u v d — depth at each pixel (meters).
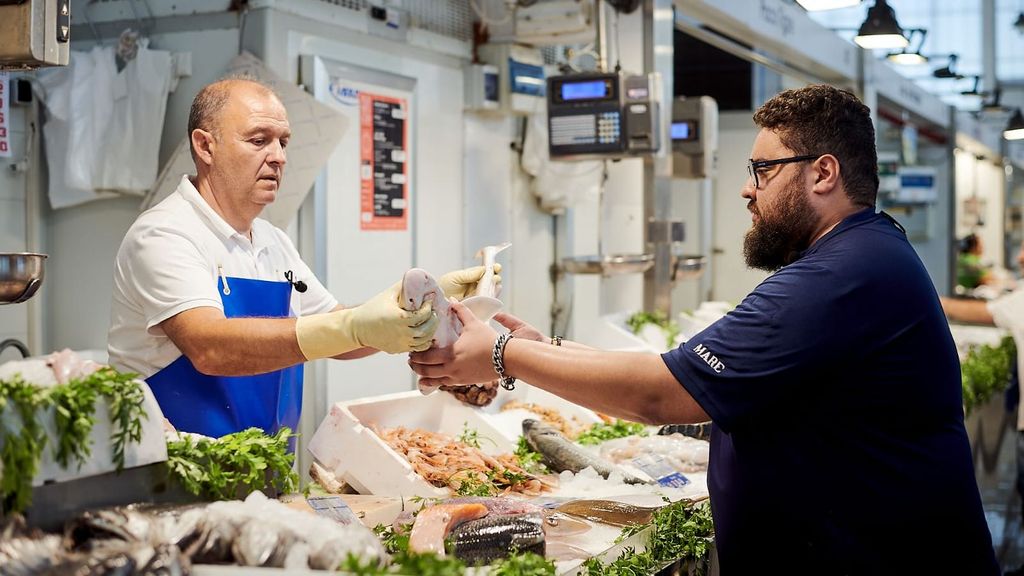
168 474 2.10
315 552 1.79
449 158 5.18
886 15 6.44
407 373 4.95
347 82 4.43
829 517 2.35
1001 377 6.68
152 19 4.33
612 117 5.26
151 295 2.82
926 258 16.88
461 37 5.23
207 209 3.00
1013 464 7.19
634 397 2.35
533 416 4.03
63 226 4.54
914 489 2.33
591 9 5.18
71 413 1.88
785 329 2.27
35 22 2.76
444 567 1.74
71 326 4.57
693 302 11.44
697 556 2.73
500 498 2.82
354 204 4.53
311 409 4.39
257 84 3.08
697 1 6.42
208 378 2.93
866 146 2.45
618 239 6.94
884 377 2.30
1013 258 20.20
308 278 3.45
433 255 5.09
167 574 1.66
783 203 2.46
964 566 2.42
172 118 4.34
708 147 7.15
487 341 2.45
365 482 3.12
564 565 2.36
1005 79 18.23
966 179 18.20
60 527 1.88
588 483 3.32
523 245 5.89
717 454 2.56
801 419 2.35
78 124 4.32
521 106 5.42
